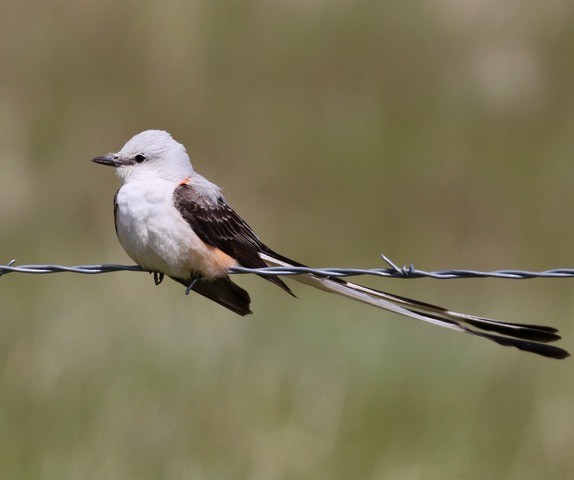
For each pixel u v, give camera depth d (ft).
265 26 48.75
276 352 33.06
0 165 43.16
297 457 28.81
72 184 43.34
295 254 42.27
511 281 41.22
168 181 25.35
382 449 29.73
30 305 36.01
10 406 30.48
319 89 48.39
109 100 46.47
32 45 47.37
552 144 47.19
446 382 32.17
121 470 28.50
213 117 46.78
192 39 47.57
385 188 45.21
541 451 29.86
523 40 50.01
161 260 24.91
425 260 42.75
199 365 32.01
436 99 48.24
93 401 30.63
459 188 45.39
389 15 49.75
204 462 28.78
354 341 33.88
